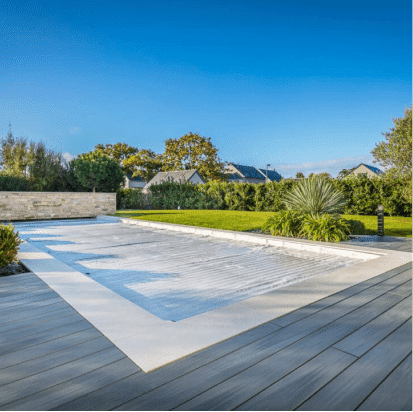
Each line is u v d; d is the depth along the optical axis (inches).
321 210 275.4
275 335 73.6
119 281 145.9
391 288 110.4
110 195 528.1
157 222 371.9
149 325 79.7
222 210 646.5
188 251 220.2
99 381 55.4
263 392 52.3
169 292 129.6
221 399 50.5
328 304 94.4
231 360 62.4
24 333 75.5
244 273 160.4
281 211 288.5
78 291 108.9
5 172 660.7
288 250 223.5
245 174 1825.8
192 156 1549.0
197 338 71.8
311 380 55.7
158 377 56.6
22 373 57.8
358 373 58.0
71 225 395.2
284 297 100.4
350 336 73.2
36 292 108.7
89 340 71.5
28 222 432.1
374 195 474.0
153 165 1787.6
